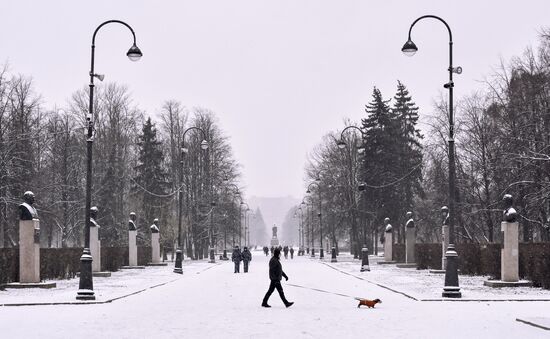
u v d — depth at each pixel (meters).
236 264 51.22
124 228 73.00
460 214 53.34
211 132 86.12
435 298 25.30
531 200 43.56
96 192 69.25
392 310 21.31
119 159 74.00
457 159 54.16
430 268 50.72
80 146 70.31
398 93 86.19
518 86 46.72
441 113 57.25
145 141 83.00
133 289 31.70
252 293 29.72
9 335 15.52
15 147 54.94
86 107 73.19
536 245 30.89
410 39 28.03
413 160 78.88
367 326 17.09
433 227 70.62
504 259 31.39
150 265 64.62
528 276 31.83
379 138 78.75
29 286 31.66
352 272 48.69
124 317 19.50
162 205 77.69
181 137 84.75
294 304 23.91
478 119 52.53
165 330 16.44
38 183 59.16
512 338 14.77
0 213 52.78
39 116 63.03
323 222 102.94
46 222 62.91
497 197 49.34
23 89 58.75
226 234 89.75
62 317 19.47
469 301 24.38
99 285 34.88
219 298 26.95
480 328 16.55
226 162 86.19
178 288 33.44
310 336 15.25
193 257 90.00
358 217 84.38
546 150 43.88
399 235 78.44
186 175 82.31
